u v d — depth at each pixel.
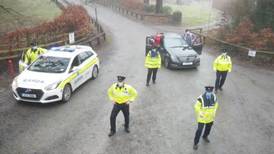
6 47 14.72
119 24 33.62
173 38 16.17
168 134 8.13
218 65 11.24
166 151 7.29
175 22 36.62
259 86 12.65
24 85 9.49
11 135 7.85
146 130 8.32
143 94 11.13
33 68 10.63
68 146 7.39
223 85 12.62
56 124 8.52
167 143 7.66
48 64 10.74
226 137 8.10
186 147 7.51
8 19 27.11
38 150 7.19
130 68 14.90
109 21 35.72
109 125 8.55
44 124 8.50
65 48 12.31
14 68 14.00
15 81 9.87
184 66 14.44
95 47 20.73
